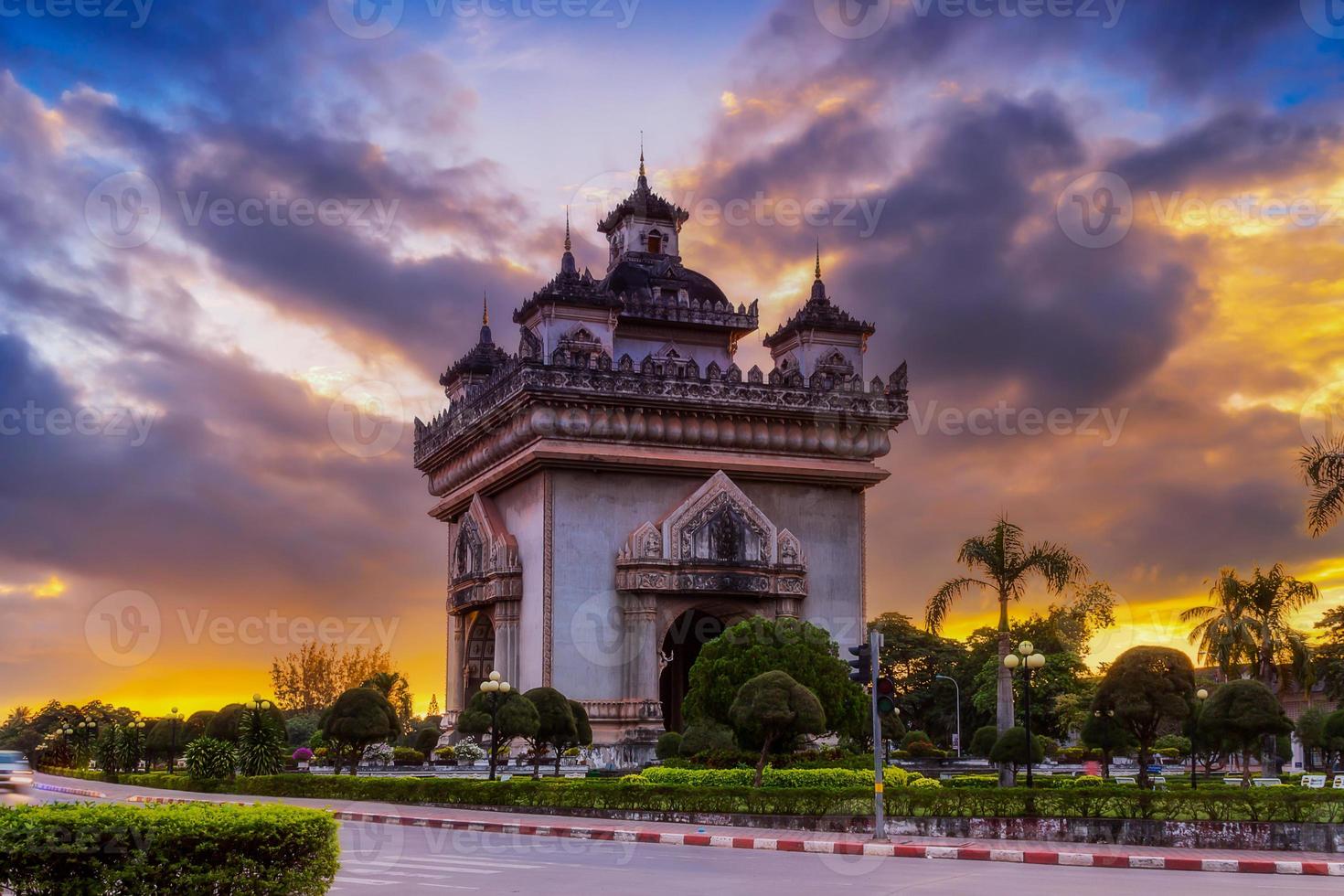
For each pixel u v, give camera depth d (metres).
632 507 62.66
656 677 60.47
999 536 53.38
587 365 61.94
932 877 22.09
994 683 91.25
